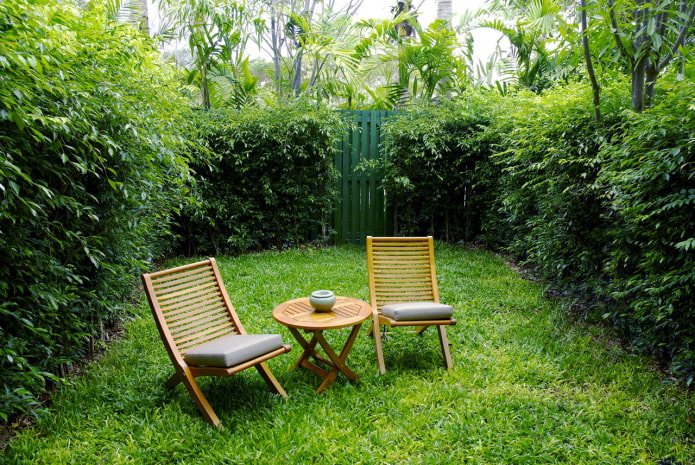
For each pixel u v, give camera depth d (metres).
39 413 2.42
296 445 2.20
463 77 8.23
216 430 2.33
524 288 4.80
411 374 2.96
